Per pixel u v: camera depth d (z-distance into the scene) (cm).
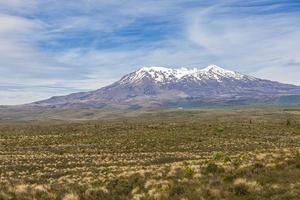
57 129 14088
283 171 2927
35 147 9575
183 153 7556
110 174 4638
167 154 7462
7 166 6475
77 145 9688
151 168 4641
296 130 11019
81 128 13900
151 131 11806
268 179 2741
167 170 3962
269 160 3497
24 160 7231
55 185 3697
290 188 2459
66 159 7288
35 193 3206
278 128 11475
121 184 3541
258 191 2509
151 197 2847
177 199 2669
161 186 3072
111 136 11056
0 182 4262
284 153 3925
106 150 8650
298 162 3089
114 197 3141
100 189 3356
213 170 3312
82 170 5709
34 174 5538
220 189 2638
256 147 7762
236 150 7475
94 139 10638
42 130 13988
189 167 3475
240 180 2670
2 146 9850
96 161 6869
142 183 3447
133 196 3030
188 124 13400
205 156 6600
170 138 10031
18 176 5369
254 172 3006
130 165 6006
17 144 10150
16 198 3073
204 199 2544
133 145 9225
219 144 8769
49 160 7200
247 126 12081
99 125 14888
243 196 2486
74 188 3512
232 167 3309
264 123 13112
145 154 7644
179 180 3164
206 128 11800
